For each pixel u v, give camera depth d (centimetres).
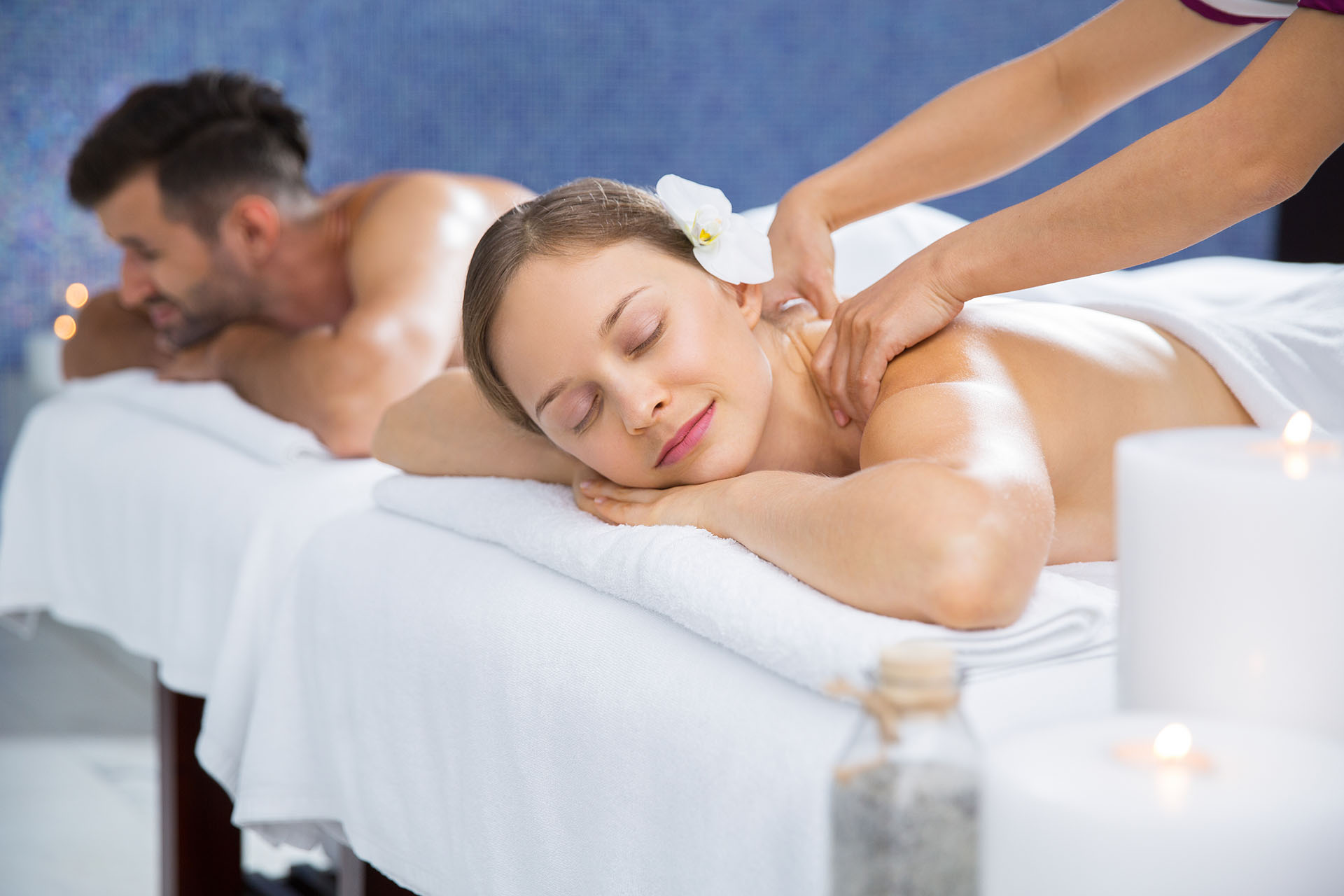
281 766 115
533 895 85
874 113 362
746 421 96
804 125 363
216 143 182
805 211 120
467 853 92
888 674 45
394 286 166
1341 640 46
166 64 313
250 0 318
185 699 161
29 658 277
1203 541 48
